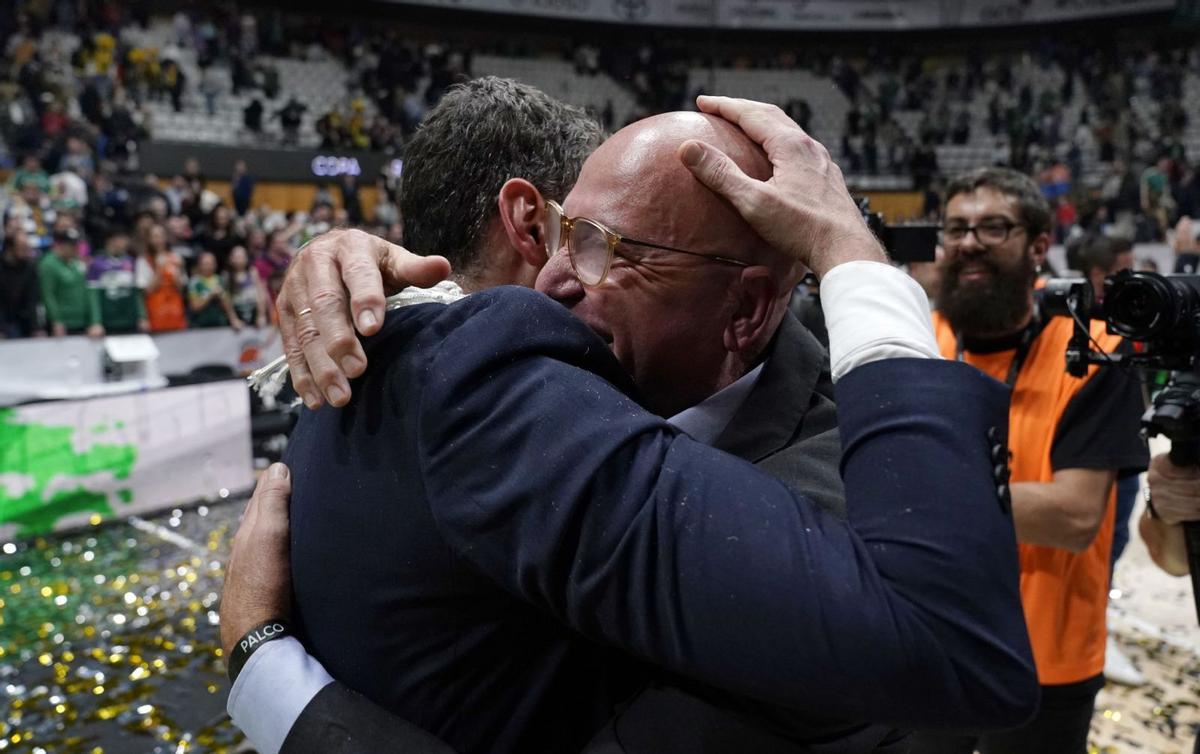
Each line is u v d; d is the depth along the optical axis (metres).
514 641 0.63
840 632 0.49
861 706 0.50
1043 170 12.09
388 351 0.67
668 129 0.67
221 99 10.48
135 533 4.79
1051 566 1.52
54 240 5.79
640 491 0.54
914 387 0.56
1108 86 13.12
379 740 0.64
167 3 10.48
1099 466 1.45
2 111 8.12
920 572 0.51
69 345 5.45
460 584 0.62
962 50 15.18
